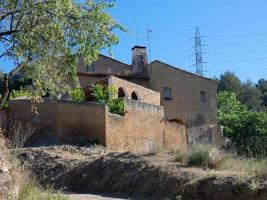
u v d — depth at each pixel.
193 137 40.53
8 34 14.84
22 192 13.51
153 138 33.69
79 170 24.56
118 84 36.16
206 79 49.97
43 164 25.22
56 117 29.02
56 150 26.77
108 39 15.64
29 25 14.74
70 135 28.83
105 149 28.11
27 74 15.70
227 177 18.88
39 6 14.52
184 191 19.61
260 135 48.78
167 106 47.78
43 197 13.82
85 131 28.89
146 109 33.25
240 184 17.92
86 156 26.67
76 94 30.89
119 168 23.62
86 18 15.42
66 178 24.19
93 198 20.11
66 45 15.34
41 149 26.50
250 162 21.56
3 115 28.48
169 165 22.42
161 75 48.47
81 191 23.25
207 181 19.19
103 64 48.19
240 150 26.55
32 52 15.12
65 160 25.55
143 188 21.56
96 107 29.00
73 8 15.12
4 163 13.72
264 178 17.92
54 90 16.39
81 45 15.42
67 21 15.24
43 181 24.02
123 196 21.44
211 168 21.86
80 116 29.05
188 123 47.81
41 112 29.09
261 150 22.56
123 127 30.25
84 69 45.09
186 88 48.94
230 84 91.81
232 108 65.31
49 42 15.16
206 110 49.22
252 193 17.30
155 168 22.30
